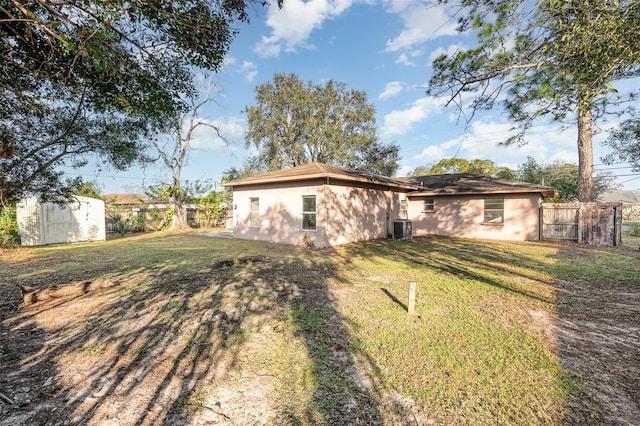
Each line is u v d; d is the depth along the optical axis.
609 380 2.68
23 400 2.38
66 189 6.39
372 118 27.30
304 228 11.44
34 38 2.41
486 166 31.11
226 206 23.83
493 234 13.84
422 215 15.91
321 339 3.46
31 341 3.46
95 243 12.85
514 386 2.58
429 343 3.37
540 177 24.25
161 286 5.70
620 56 2.62
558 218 12.73
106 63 2.58
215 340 3.46
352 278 6.29
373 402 2.38
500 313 4.29
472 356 3.09
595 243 11.59
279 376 2.74
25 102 3.18
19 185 5.16
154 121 6.35
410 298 4.27
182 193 21.19
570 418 2.20
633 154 10.80
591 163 12.59
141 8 2.35
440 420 2.18
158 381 2.66
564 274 6.60
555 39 3.27
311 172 11.09
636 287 5.58
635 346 3.32
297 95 25.14
